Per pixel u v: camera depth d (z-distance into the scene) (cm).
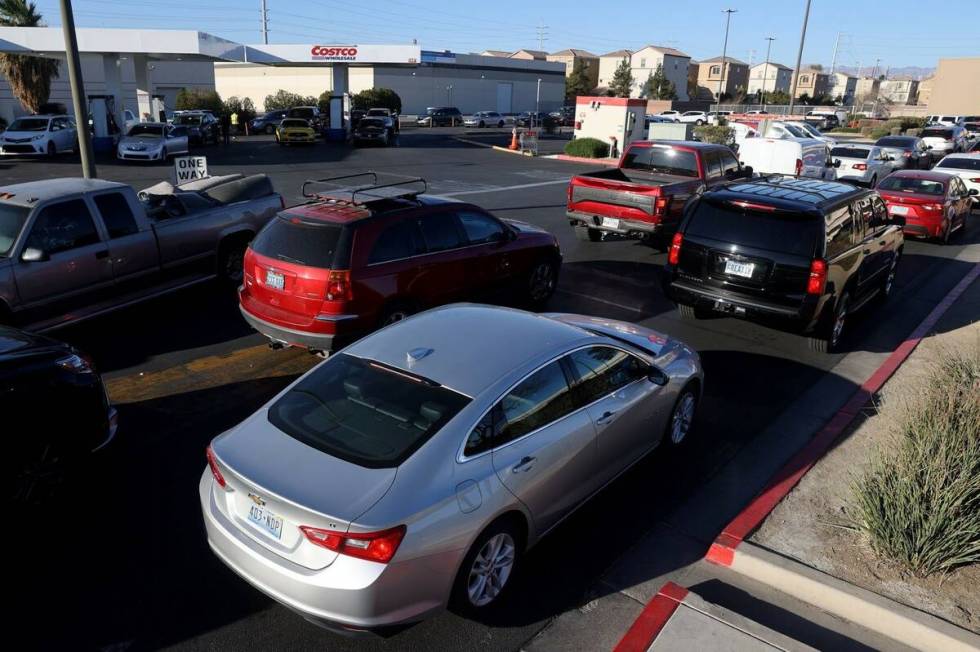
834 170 2420
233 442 404
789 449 630
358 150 3394
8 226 771
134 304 909
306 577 350
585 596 438
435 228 777
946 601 424
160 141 2706
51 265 780
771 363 832
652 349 598
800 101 10138
